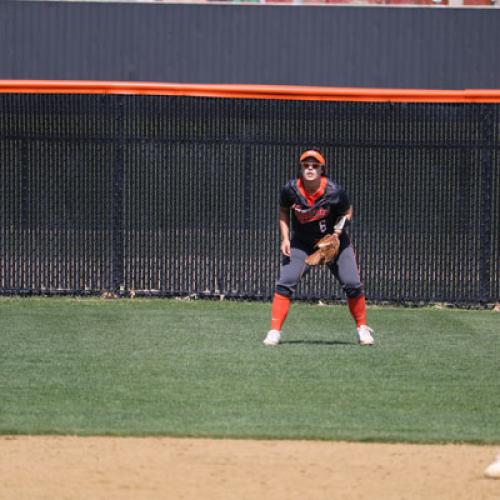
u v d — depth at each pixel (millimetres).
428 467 25188
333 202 39125
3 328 44094
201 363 36938
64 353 38625
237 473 24406
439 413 30484
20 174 52375
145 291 52969
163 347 40031
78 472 24359
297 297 52656
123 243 52750
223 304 51938
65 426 28328
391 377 35156
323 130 52156
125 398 31672
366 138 52156
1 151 52188
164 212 52719
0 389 32719
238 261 52812
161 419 29234
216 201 52625
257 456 25891
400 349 40406
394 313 50688
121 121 52156
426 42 67062
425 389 33500
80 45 66750
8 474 24125
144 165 52406
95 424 28562
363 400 31844
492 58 67188
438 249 52688
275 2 70312
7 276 52844
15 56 66562
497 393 33125
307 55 67125
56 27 66625
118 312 48844
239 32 67000
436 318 49281
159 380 34156
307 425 28797
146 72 67062
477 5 69812
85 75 66938
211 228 52750
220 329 44500
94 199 52531
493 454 26469
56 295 52938
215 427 28375
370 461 25609
